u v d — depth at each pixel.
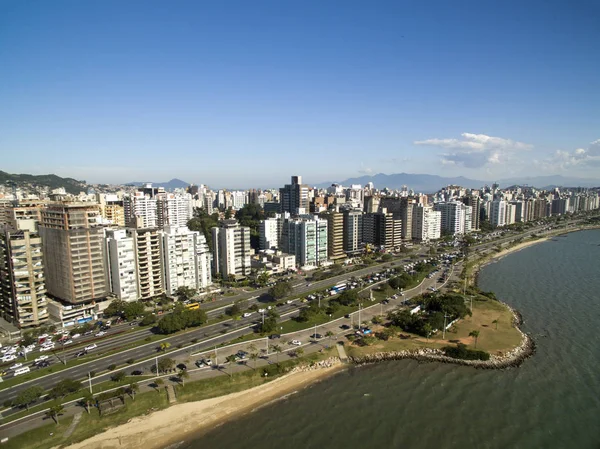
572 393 137.38
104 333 178.88
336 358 161.12
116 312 198.00
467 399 135.12
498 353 164.00
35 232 197.88
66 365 148.75
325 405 132.50
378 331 184.12
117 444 112.44
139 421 120.69
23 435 110.81
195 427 121.00
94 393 130.12
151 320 188.62
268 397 136.88
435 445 113.31
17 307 182.12
